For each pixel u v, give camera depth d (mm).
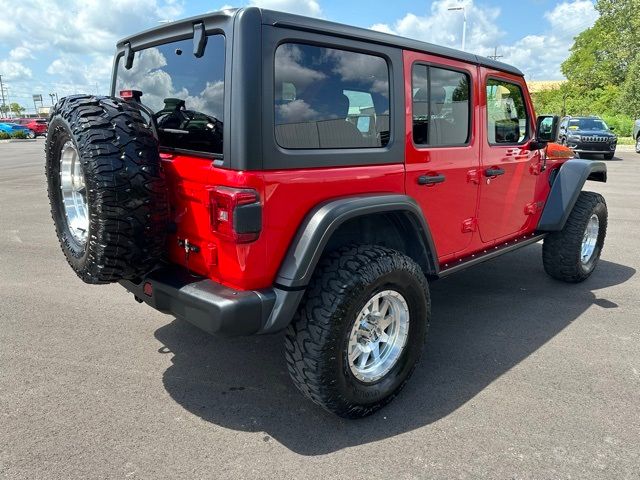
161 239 2514
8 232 7066
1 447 2461
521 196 4207
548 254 4828
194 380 3154
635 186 11898
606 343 3678
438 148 3213
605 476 2297
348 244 2721
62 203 2949
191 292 2383
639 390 3037
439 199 3285
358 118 2715
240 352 3539
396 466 2369
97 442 2518
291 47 2377
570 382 3131
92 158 2309
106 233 2346
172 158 2643
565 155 4789
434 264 3107
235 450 2480
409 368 2898
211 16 2338
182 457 2420
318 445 2527
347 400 2580
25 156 21875
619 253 6180
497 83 3791
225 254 2361
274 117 2312
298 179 2400
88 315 4152
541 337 3785
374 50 2742
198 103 2496
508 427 2670
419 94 3074
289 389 3064
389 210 2691
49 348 3553
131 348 3572
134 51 3154
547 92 54844
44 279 5035
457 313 4258
